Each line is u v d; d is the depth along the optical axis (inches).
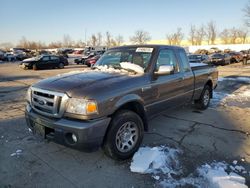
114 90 131.1
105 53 195.5
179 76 191.9
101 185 118.8
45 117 130.0
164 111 180.2
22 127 196.9
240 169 133.3
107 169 132.9
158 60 169.8
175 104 192.2
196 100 249.3
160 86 166.6
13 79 564.7
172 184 119.1
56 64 915.4
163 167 133.6
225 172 129.4
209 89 262.5
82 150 122.5
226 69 808.9
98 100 121.8
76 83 132.5
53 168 133.5
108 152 135.1
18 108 264.1
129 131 141.5
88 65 992.2
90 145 121.2
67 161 141.0
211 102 295.7
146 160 138.2
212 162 140.6
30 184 119.1
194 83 219.8
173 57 191.2
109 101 126.5
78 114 120.2
